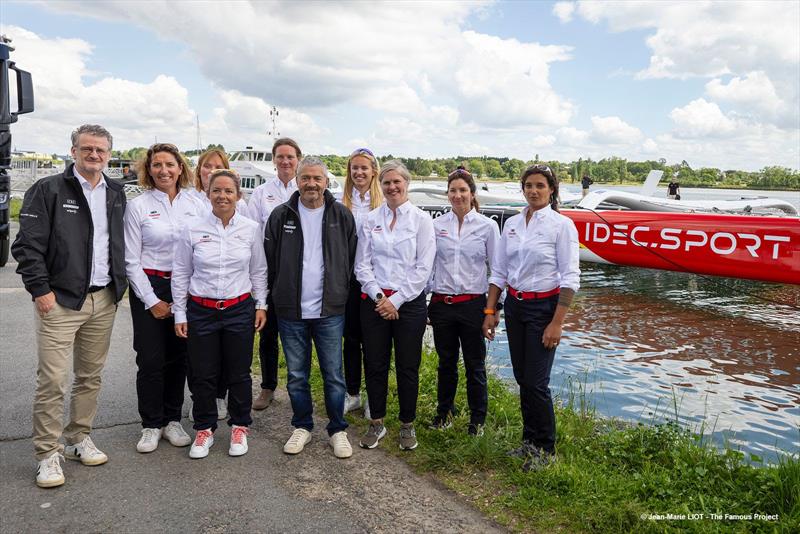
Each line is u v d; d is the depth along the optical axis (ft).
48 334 9.70
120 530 8.56
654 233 31.24
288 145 13.98
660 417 15.80
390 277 11.07
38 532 8.43
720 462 10.75
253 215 14.25
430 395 14.38
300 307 10.94
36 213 9.55
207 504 9.34
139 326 11.07
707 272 29.73
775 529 8.30
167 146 11.20
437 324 12.09
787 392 17.94
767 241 27.43
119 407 13.21
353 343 13.44
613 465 11.05
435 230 11.98
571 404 15.58
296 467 10.72
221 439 11.89
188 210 11.61
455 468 10.61
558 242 10.35
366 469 10.71
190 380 11.24
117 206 10.51
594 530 8.73
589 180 64.85
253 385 15.02
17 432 11.61
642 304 30.17
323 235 10.96
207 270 10.73
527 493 9.65
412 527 8.84
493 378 17.08
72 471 10.28
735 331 25.04
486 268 12.12
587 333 24.64
